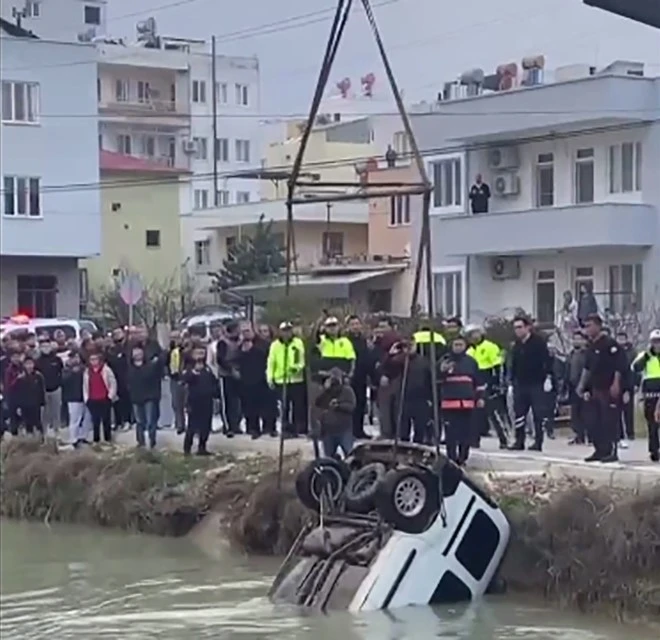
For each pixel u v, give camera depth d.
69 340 36.84
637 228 49.09
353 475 21.30
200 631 19.64
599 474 22.83
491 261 54.88
